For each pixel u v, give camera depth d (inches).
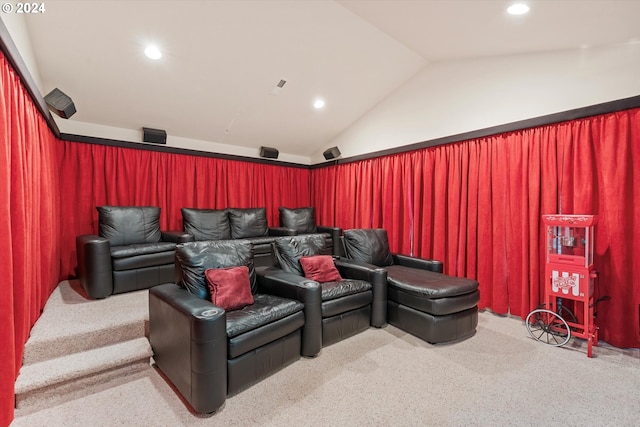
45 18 93.4
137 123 156.6
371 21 116.7
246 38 117.4
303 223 205.6
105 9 95.3
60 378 72.5
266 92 153.0
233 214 183.0
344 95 168.7
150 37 108.5
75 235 143.1
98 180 148.9
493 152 129.6
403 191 167.8
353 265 121.9
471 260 136.4
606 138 100.5
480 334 109.0
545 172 114.5
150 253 128.8
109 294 116.3
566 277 97.9
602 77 102.4
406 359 91.4
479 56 132.6
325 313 97.4
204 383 65.4
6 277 58.6
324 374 83.4
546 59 114.8
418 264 135.5
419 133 159.3
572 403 70.7
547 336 103.1
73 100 131.2
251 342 74.8
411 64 150.9
